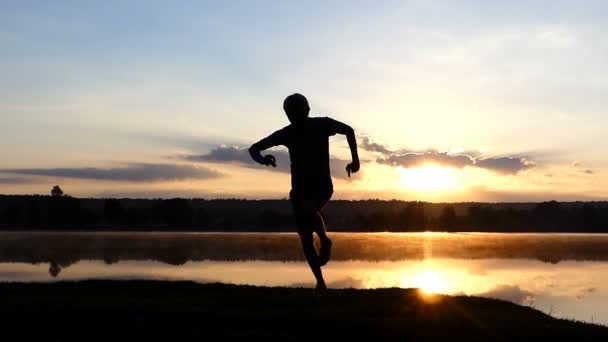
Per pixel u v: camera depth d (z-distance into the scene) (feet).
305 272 133.59
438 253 234.38
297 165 28.35
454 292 103.40
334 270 144.05
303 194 28.45
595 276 143.13
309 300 30.78
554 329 26.45
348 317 26.53
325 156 28.48
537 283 123.54
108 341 24.32
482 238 440.86
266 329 25.36
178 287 37.29
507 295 103.55
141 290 35.83
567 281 129.08
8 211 602.44
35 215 609.01
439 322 26.48
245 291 35.60
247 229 633.61
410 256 212.84
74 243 284.82
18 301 28.60
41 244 271.49
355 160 28.94
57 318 26.07
